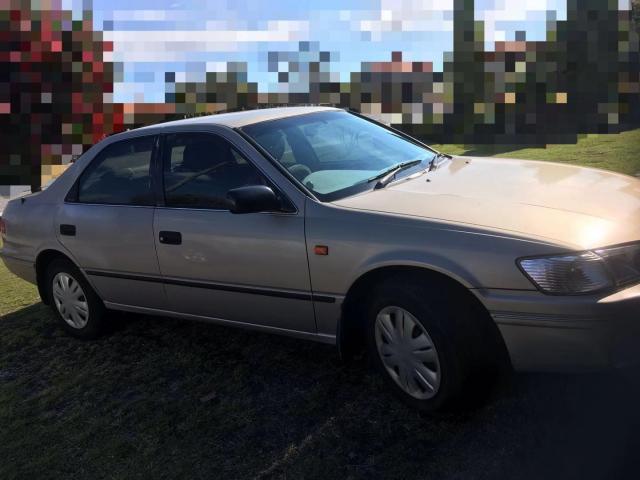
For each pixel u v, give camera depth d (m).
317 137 4.14
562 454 2.74
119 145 4.40
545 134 12.16
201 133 3.98
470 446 2.89
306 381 3.70
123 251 4.23
